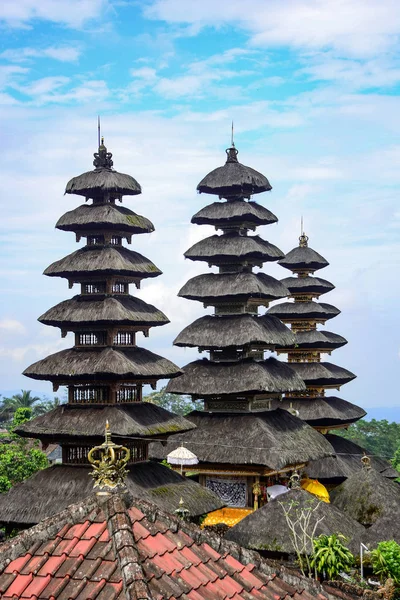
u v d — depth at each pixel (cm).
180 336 6050
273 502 4262
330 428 7269
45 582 1298
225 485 5609
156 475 4334
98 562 1305
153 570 1296
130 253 4750
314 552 3647
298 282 7494
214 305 6150
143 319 4538
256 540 4069
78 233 4694
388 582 2823
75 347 4578
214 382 5806
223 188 6225
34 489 4162
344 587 1911
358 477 5088
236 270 6188
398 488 5025
